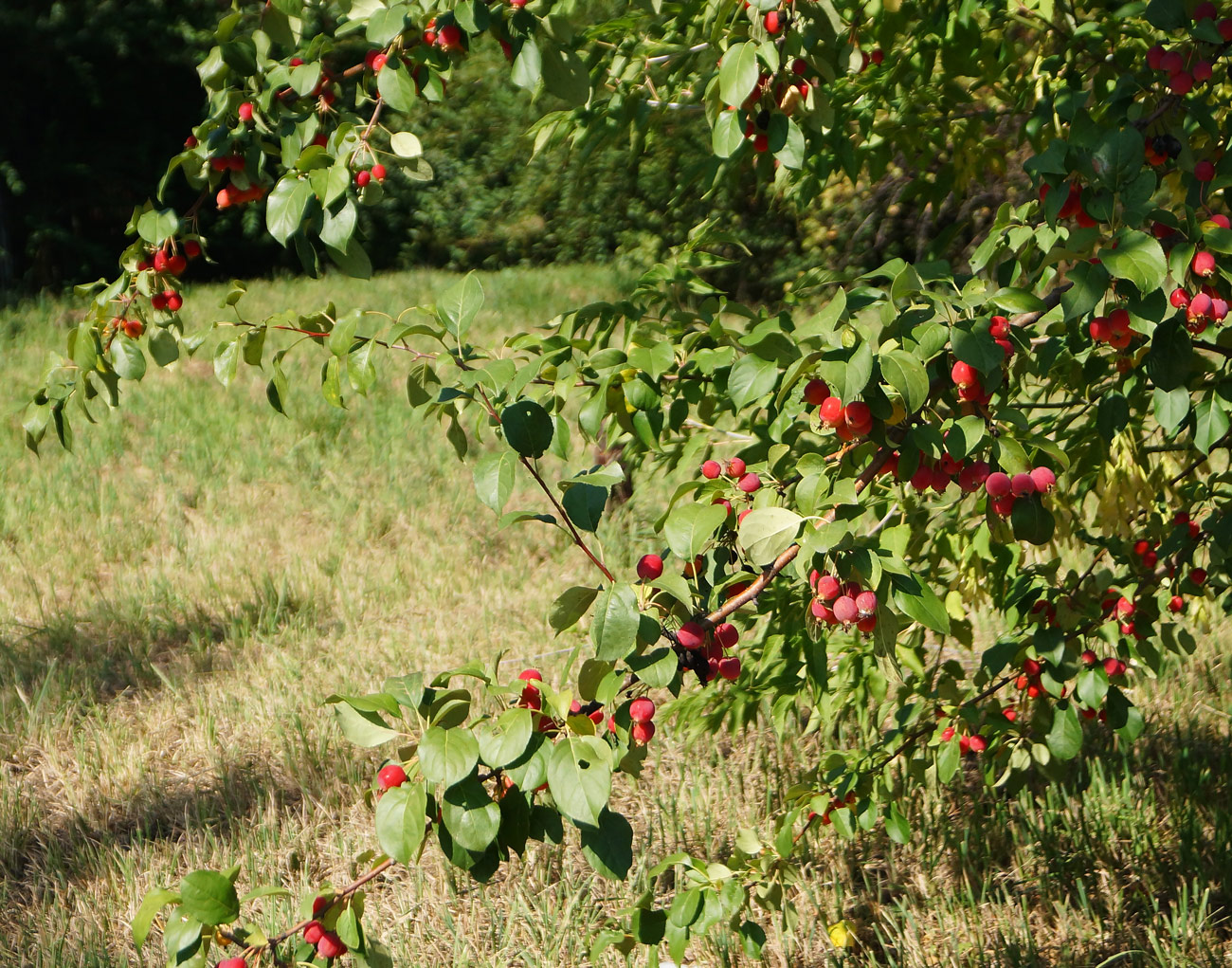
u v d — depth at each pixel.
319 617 5.96
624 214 16.38
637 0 2.06
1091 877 3.70
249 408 9.48
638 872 3.74
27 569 6.41
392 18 1.86
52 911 3.57
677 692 1.70
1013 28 3.26
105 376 2.32
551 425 1.70
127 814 4.23
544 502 7.73
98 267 19.59
